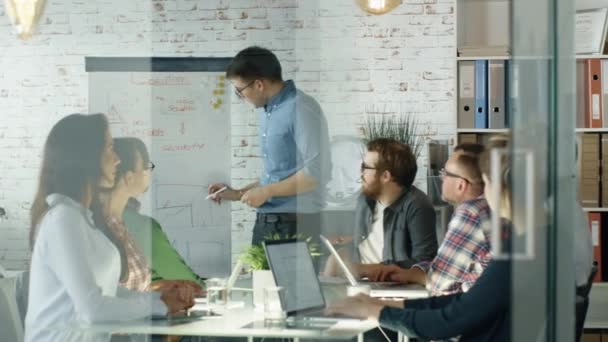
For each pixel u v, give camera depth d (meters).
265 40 4.22
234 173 3.75
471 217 3.12
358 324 3.11
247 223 3.71
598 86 4.91
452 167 3.14
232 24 4.08
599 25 4.93
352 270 3.55
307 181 3.69
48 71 3.89
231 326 3.20
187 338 3.36
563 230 2.26
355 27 4.99
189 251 3.57
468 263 3.11
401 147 3.69
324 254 3.58
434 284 3.15
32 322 3.39
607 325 4.77
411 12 5.18
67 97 3.88
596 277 4.85
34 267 3.46
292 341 3.22
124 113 3.82
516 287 2.16
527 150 2.19
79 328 3.39
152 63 3.92
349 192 3.70
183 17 3.96
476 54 5.02
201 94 3.85
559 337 2.24
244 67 3.76
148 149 3.75
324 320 3.19
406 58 5.16
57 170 3.60
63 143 3.69
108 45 3.90
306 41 4.82
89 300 3.39
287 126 3.73
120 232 3.51
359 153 3.75
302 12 4.78
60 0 3.89
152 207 3.63
